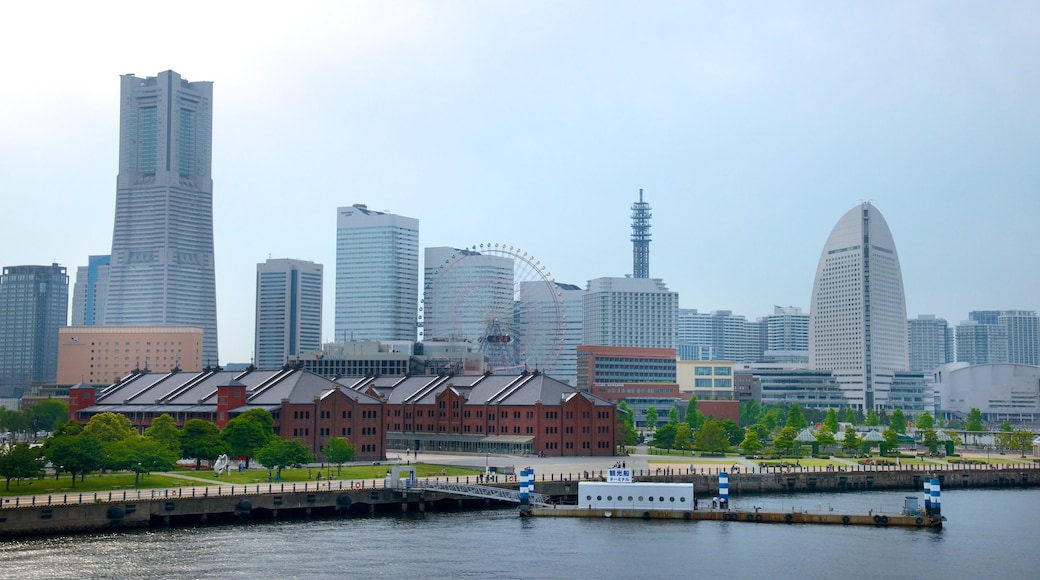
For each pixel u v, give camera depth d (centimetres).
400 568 13738
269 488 17925
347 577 13225
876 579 13562
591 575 13538
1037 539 16225
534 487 19688
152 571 13300
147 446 18138
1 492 16862
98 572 13188
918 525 17312
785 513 17562
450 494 18825
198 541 15112
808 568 14100
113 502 15762
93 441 17975
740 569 14000
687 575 13650
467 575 13438
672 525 17150
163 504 16212
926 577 13700
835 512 18050
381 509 18488
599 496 18025
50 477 18900
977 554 15075
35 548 14362
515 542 15550
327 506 17750
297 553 14512
